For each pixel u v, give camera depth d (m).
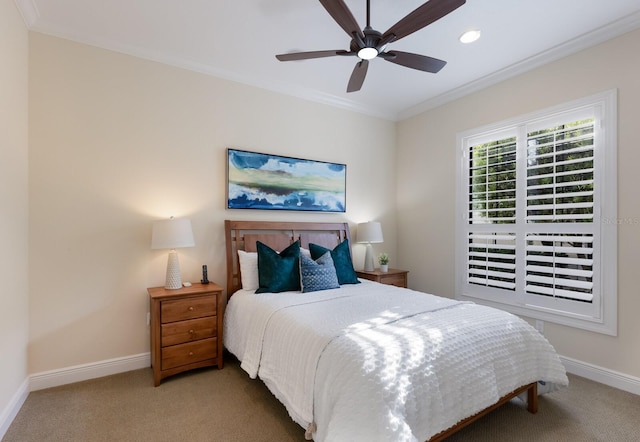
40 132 2.41
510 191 3.16
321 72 3.21
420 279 4.12
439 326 1.84
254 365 2.20
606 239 2.49
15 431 1.89
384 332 1.73
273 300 2.48
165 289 2.70
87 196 2.57
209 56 2.91
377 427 1.30
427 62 2.26
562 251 2.73
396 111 4.32
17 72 2.16
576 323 2.65
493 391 1.72
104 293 2.63
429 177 4.02
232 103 3.24
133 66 2.77
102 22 2.41
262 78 3.33
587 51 2.61
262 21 2.40
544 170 2.91
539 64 2.92
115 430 1.90
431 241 3.99
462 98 3.64
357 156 4.12
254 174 3.33
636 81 2.35
